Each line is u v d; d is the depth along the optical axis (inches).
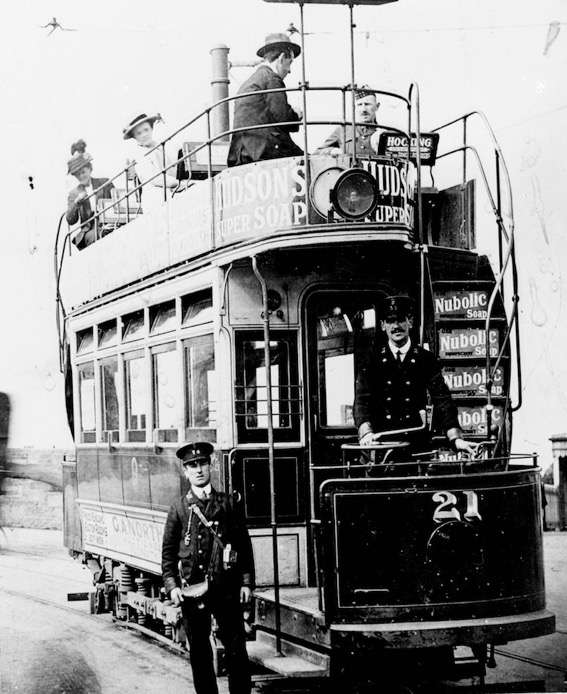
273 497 275.1
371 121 379.6
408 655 264.1
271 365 305.1
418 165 285.7
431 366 278.8
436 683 284.7
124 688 311.0
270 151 331.3
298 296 306.3
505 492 258.1
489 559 255.0
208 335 316.8
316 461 304.7
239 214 297.6
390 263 311.7
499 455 295.6
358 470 283.9
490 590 254.7
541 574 266.5
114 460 416.5
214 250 307.7
